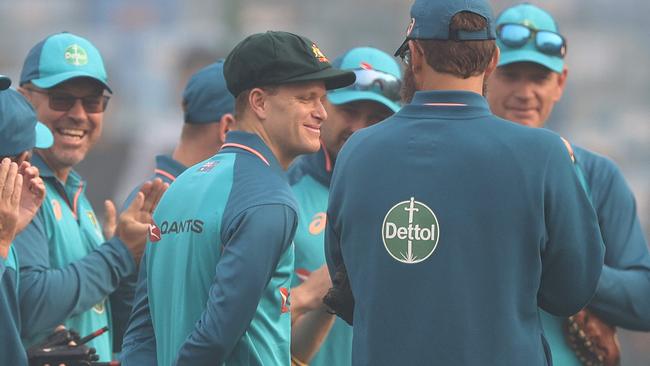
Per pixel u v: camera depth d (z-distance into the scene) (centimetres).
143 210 1597
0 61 6731
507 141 1128
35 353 1455
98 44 6544
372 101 1642
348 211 1168
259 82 1260
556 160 1125
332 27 6862
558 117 6694
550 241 1130
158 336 1266
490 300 1112
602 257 1149
